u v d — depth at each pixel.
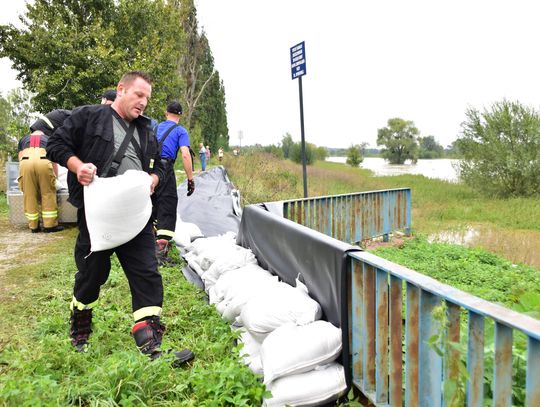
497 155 21.92
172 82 24.92
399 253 8.30
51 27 20.48
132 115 3.32
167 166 5.89
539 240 10.98
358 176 29.89
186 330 3.96
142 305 3.36
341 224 7.77
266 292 3.54
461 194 23.09
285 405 2.71
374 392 2.80
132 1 23.64
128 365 2.87
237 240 5.82
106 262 3.38
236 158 19.44
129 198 3.05
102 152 3.22
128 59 23.33
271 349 2.87
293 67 7.55
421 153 140.88
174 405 2.73
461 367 1.97
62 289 4.95
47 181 7.92
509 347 1.84
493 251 9.67
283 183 14.98
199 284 5.24
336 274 3.04
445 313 2.07
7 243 7.20
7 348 3.50
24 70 21.03
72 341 3.55
